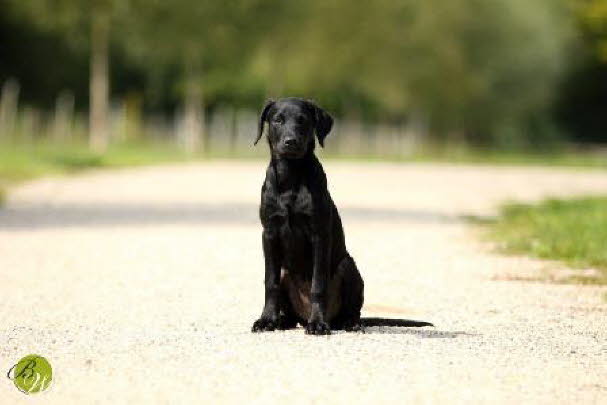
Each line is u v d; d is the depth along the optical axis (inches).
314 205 294.4
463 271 464.8
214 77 2345.0
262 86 2397.9
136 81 2502.5
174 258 498.0
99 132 1897.1
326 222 296.4
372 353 271.3
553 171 1669.5
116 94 2461.9
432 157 2349.9
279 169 297.6
